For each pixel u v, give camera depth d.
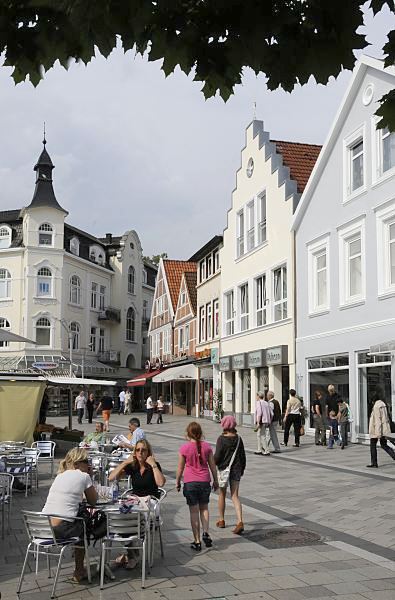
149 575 7.88
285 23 3.71
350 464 17.95
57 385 23.12
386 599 6.89
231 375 38.66
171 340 56.50
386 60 4.24
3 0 3.84
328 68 3.92
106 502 8.70
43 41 3.90
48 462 19.84
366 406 23.08
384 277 22.25
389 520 10.69
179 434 31.25
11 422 18.61
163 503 12.55
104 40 3.86
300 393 28.00
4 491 10.55
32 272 60.22
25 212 61.19
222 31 3.90
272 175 31.61
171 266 61.12
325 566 8.15
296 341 28.55
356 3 3.70
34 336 59.94
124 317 72.75
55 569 8.34
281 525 10.52
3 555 9.07
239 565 8.23
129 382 56.91
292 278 29.05
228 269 38.25
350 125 24.53
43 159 62.06
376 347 20.72
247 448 23.08
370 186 23.08
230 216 38.00
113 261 72.88
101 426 18.02
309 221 27.77
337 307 25.19
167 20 3.88
